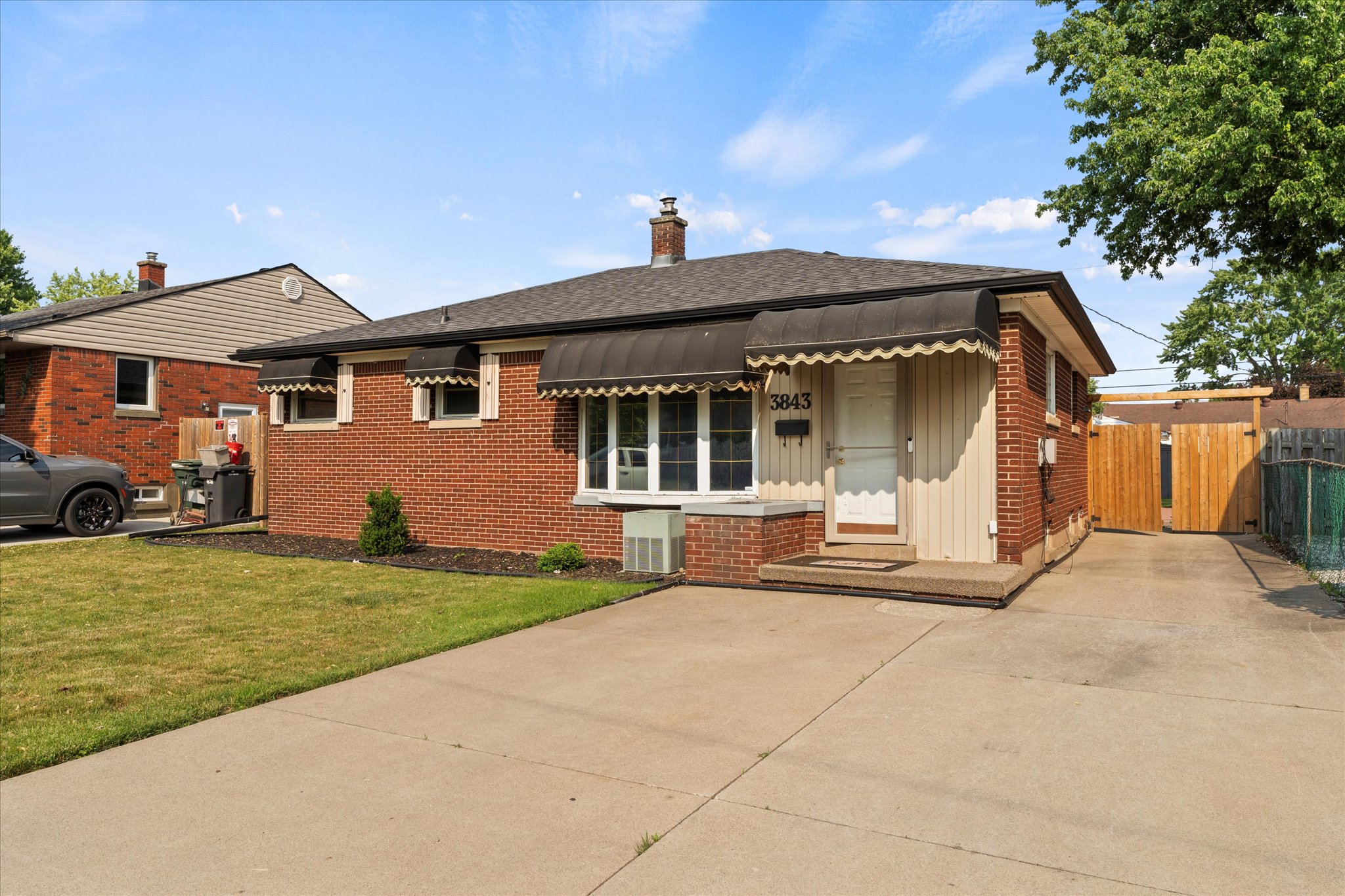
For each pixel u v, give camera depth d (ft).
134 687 20.49
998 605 28.63
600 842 12.50
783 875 11.43
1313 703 18.13
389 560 42.39
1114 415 110.11
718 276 48.14
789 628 26.37
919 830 12.67
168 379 73.10
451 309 55.16
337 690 20.43
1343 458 54.90
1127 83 53.11
